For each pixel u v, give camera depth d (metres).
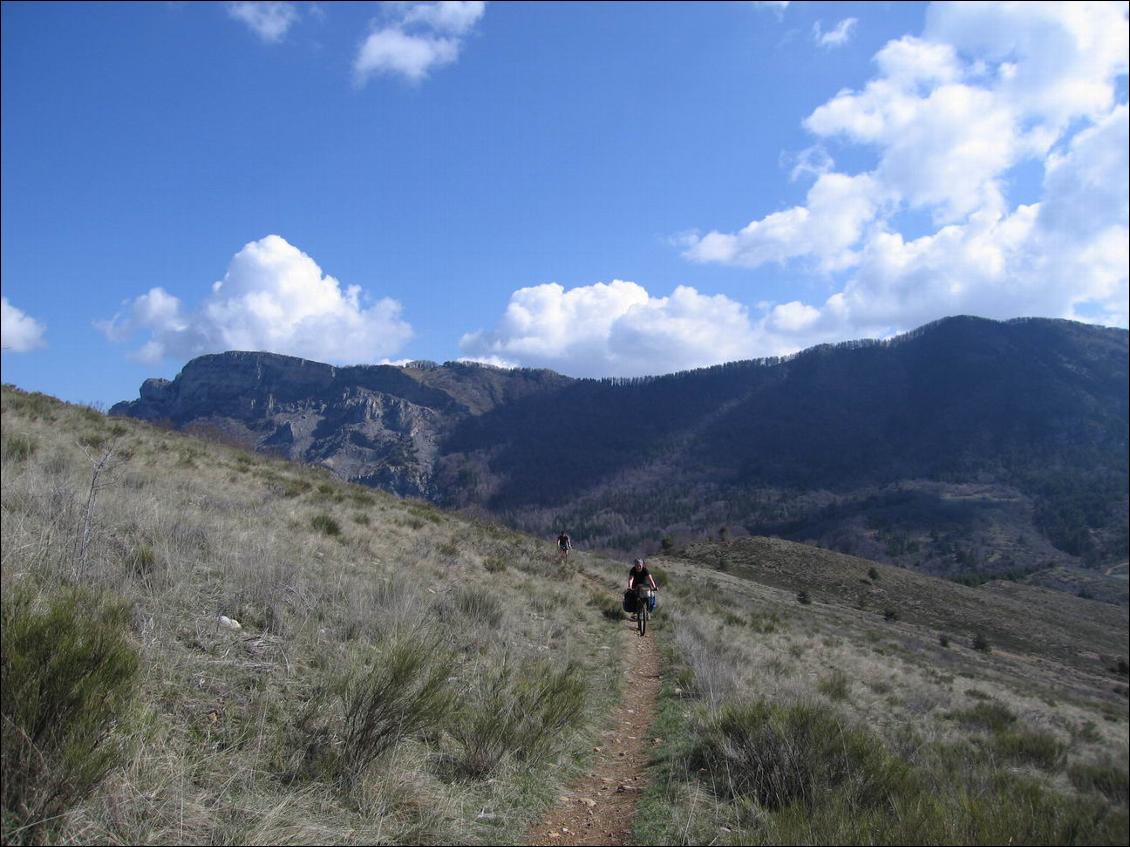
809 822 4.58
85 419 18.19
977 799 5.64
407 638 5.61
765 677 11.89
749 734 5.95
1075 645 70.19
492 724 5.31
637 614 14.95
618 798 5.26
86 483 9.77
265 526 10.78
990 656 50.84
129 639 4.65
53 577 5.34
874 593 71.44
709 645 13.87
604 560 34.28
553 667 7.73
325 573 9.05
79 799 3.00
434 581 11.88
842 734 5.83
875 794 5.29
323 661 5.77
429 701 4.65
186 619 5.70
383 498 24.41
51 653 3.22
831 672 15.96
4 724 2.92
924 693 16.19
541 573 18.77
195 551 7.50
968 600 78.75
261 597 6.75
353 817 3.77
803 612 42.72
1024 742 11.11
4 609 3.51
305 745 4.29
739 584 56.84
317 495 17.45
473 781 4.80
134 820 3.09
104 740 3.30
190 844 3.08
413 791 4.26
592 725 7.27
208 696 4.56
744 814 5.01
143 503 8.74
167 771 3.48
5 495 7.81
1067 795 8.08
